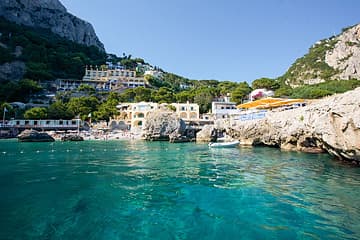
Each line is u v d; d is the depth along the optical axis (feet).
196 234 18.54
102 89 328.90
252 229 19.31
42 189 31.53
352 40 341.62
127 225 20.24
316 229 19.04
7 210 23.47
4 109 180.34
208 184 34.50
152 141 143.74
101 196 28.50
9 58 283.79
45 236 18.01
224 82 378.53
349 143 40.29
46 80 309.22
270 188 31.58
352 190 29.63
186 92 295.07
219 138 130.93
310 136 62.95
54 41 415.64
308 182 34.30
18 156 68.39
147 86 377.09
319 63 362.74
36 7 455.22
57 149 90.38
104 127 209.97
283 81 402.72
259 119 88.28
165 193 29.86
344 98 41.70
